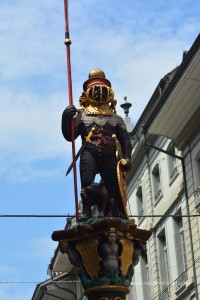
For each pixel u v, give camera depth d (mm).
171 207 29656
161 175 30906
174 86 25203
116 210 8297
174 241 29297
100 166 8414
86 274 8023
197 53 23422
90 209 8305
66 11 9062
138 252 8211
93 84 8664
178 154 29062
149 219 31969
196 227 26969
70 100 8664
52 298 38406
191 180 27531
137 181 33688
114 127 8523
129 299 33219
